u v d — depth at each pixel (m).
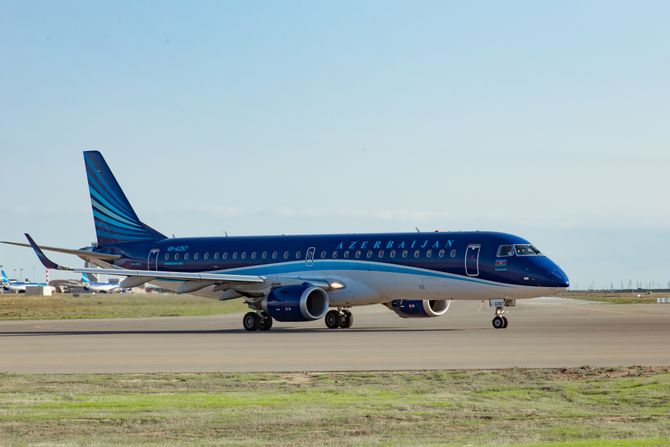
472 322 111.94
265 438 30.62
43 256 95.06
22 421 33.97
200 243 107.06
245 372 49.22
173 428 32.56
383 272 93.69
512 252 89.00
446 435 30.77
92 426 33.03
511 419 33.88
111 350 66.50
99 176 114.88
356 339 75.56
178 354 62.00
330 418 34.25
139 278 99.56
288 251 99.88
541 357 55.94
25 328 106.00
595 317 123.81
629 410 35.62
